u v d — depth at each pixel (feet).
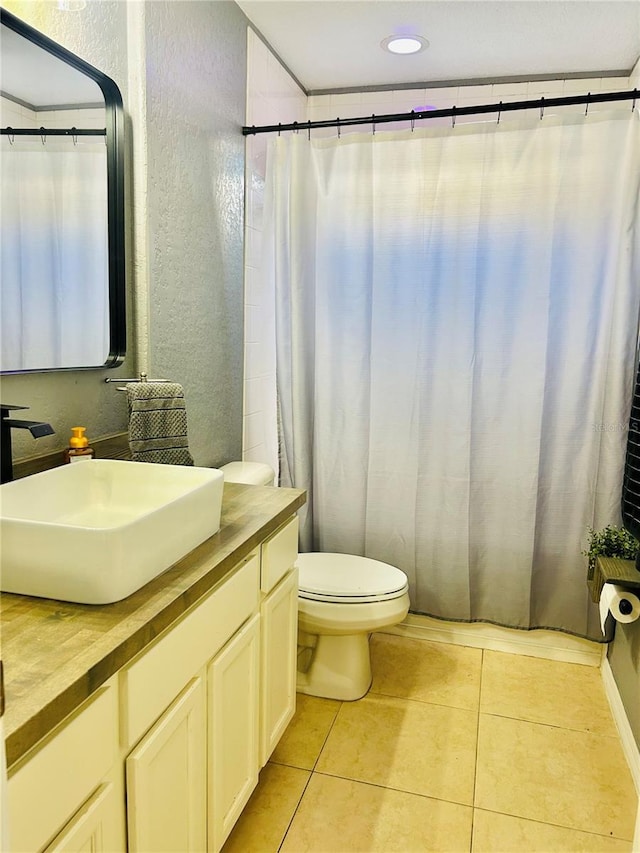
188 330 6.53
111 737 2.96
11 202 4.23
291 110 9.16
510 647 8.11
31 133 4.37
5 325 4.25
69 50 4.73
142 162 5.53
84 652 2.79
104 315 5.28
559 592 7.81
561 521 7.63
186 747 3.72
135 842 3.16
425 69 8.86
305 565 7.42
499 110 6.79
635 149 6.63
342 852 5.02
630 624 6.47
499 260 7.22
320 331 7.93
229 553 4.04
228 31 6.98
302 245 7.82
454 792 5.69
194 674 3.76
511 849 5.08
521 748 6.29
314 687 7.12
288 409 8.27
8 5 4.17
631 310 6.84
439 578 8.05
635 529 6.63
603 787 5.79
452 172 7.22
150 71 5.52
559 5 7.03
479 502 7.82
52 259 4.65
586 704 7.04
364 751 6.21
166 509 3.67
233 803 4.51
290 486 8.49
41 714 2.36
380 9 7.23
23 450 4.63
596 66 8.57
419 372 7.67
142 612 3.19
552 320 7.22
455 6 7.10
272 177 7.88
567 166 6.89
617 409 7.01
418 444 7.82
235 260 7.54
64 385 4.99
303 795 5.61
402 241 7.50
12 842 2.32
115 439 5.52
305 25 7.63
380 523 8.17
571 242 7.02
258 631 4.86
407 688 7.30
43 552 3.23
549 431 7.46
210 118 6.70
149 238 5.70
